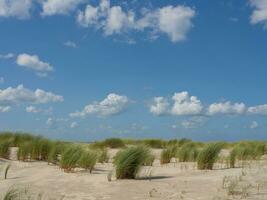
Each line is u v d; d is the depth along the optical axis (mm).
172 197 8156
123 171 10367
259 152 17438
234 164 13852
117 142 24156
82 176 10672
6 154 14680
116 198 8031
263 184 9477
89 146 23203
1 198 7848
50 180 10008
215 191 8727
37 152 14492
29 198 7750
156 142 25594
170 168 12977
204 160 12695
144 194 8414
